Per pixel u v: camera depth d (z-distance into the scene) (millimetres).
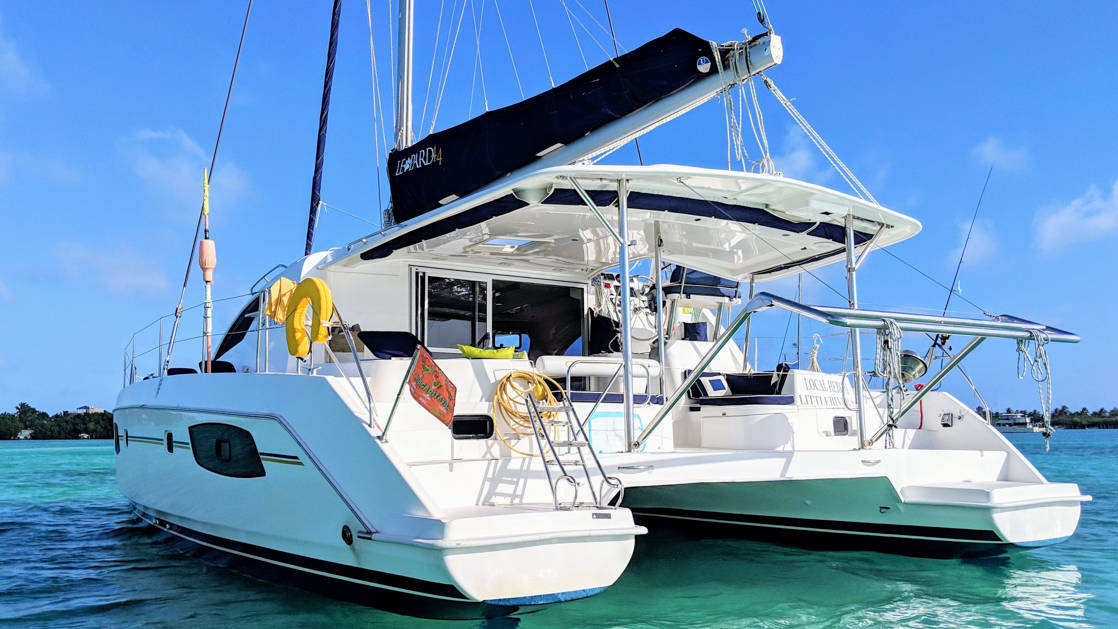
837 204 5938
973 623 4578
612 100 5188
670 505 7777
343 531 4387
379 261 7238
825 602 5070
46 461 24578
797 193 5633
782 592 5340
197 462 5863
